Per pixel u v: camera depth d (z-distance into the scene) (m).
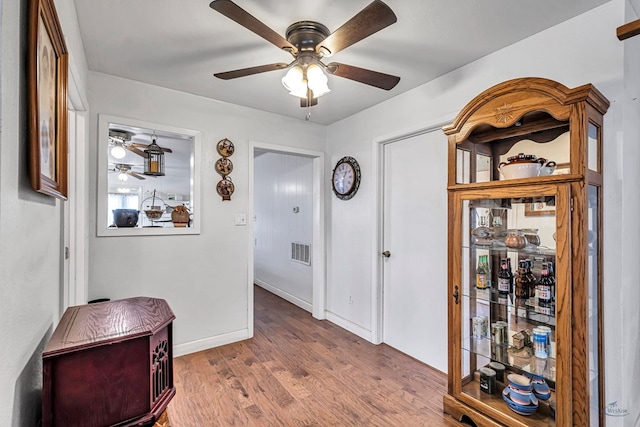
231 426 1.82
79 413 0.89
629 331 1.56
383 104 2.90
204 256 2.82
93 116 2.34
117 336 0.94
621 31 1.48
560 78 1.75
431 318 2.55
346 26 1.40
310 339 3.07
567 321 1.44
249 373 2.41
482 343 1.93
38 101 0.87
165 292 2.64
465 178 1.96
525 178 1.58
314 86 1.73
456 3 1.59
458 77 2.27
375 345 2.94
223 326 2.93
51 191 1.03
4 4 0.68
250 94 2.76
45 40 0.98
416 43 1.95
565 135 1.71
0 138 0.65
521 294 1.76
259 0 1.56
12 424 0.75
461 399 1.88
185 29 1.82
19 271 0.80
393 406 2.02
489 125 1.80
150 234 2.57
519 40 1.92
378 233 2.98
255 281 5.48
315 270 3.70
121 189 6.75
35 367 0.97
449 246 1.94
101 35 1.87
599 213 1.53
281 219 4.64
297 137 3.41
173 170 6.52
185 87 2.61
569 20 1.71
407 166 2.76
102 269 2.38
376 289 2.97
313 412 1.95
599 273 1.53
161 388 1.07
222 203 2.92
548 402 1.66
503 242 1.86
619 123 1.54
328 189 3.62
